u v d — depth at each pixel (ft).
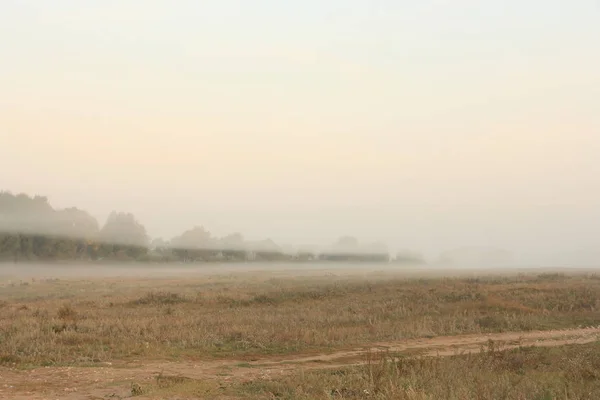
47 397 35.60
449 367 40.47
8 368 44.83
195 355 53.47
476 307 96.48
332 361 51.57
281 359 52.85
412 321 78.54
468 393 32.22
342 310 91.20
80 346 54.65
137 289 147.23
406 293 116.98
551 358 50.08
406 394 31.07
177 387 38.73
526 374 41.78
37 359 48.42
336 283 156.97
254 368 47.93
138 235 337.11
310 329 68.44
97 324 67.92
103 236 321.11
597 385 37.01
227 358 52.70
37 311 84.17
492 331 74.59
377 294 117.91
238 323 72.90
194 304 100.89
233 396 36.19
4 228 264.11
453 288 126.62
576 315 90.58
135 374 43.75
